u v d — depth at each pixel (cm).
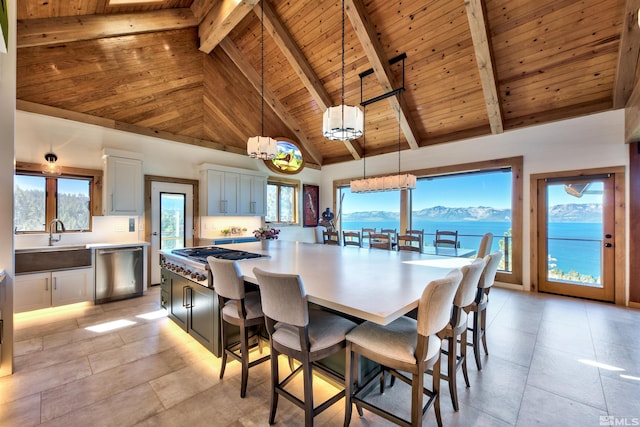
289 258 278
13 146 220
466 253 368
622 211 378
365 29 397
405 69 447
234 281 185
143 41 383
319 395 193
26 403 184
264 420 170
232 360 238
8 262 217
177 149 517
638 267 368
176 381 209
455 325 174
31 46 321
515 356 245
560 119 418
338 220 738
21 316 339
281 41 447
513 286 464
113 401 187
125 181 432
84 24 332
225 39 471
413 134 549
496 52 386
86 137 415
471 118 490
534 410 177
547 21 340
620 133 376
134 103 434
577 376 214
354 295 152
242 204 582
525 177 453
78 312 356
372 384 194
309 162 743
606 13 316
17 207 371
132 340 277
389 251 338
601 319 328
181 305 292
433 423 166
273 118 624
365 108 546
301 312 145
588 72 367
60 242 399
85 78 373
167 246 504
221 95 513
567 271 421
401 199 614
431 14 371
